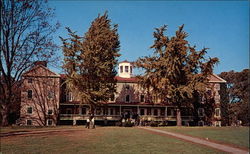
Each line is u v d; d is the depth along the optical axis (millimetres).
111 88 48125
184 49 49625
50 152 17594
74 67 44750
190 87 48844
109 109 61594
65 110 60062
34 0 32250
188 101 52031
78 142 22641
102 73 44875
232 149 20312
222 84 66375
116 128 40312
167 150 19266
